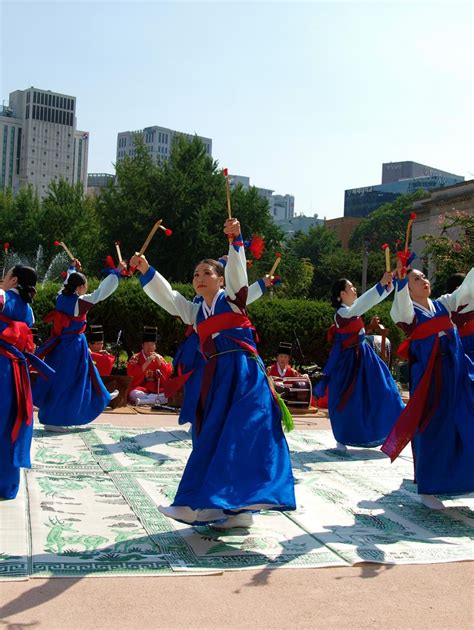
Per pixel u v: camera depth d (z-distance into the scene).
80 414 8.14
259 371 4.71
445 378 5.52
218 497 4.12
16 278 5.46
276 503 4.24
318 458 7.51
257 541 4.52
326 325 13.55
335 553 4.31
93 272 38.97
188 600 3.54
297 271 45.84
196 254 36.53
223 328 4.71
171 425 9.03
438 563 4.19
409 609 3.54
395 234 63.28
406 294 5.58
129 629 3.20
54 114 140.00
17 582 3.67
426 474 5.46
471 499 5.94
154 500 5.39
